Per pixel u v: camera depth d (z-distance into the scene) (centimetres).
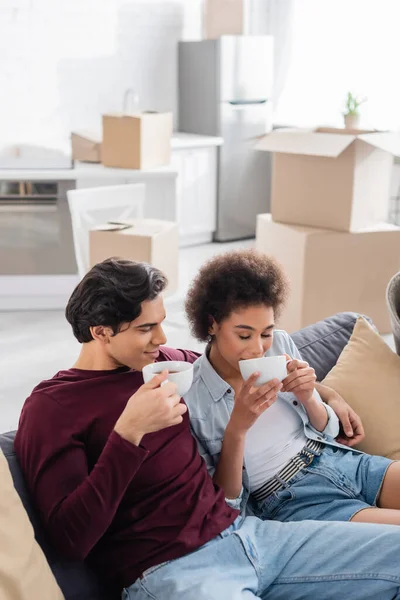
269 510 177
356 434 198
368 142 338
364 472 183
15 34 575
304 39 638
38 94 593
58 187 462
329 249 363
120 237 365
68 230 465
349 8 606
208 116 620
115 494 139
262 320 168
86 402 153
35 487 146
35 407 151
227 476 166
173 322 430
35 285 470
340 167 356
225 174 621
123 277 152
